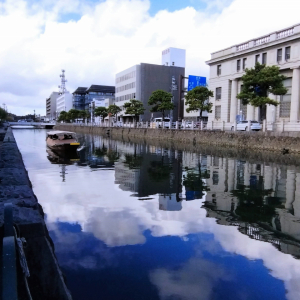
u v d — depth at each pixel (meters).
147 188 11.60
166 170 16.17
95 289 4.52
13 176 8.12
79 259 5.47
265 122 27.30
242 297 4.35
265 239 6.43
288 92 33.44
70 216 8.03
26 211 3.52
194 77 44.59
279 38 32.91
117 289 4.52
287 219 7.76
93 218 7.84
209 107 38.94
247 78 26.53
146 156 23.05
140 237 6.53
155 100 48.78
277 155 22.69
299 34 30.73
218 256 5.61
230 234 6.69
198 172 15.43
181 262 5.39
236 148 28.69
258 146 26.64
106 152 26.39
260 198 10.02
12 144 20.25
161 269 5.12
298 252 5.80
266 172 15.27
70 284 4.62
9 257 2.20
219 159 20.81
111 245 6.10
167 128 45.97
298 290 4.52
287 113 33.59
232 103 40.53
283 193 10.73
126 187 11.80
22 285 2.54
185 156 22.78
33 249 3.04
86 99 126.75
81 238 6.46
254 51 36.53
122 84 83.75
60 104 148.50
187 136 37.69
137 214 8.20
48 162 19.89
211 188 11.59
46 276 3.04
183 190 11.23
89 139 46.38
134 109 59.94
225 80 41.66
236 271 5.08
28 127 114.75
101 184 12.39
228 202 9.48
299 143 22.88
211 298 4.30
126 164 18.72
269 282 4.74
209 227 7.16
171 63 76.12
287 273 5.01
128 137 52.25
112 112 74.06
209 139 33.38
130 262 5.36
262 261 5.43
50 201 9.60
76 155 24.11
